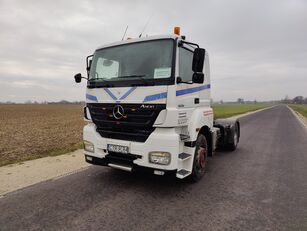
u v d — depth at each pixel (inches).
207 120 224.4
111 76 193.5
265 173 237.8
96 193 182.5
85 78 218.5
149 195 179.5
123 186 198.1
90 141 200.7
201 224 137.5
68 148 361.7
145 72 176.1
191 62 193.6
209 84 236.4
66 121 971.3
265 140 447.2
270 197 177.5
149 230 130.3
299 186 201.0
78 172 236.8
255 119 1044.5
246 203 166.4
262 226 135.8
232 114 1391.5
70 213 149.7
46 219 142.2
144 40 182.7
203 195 180.2
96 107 197.0
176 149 165.8
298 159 296.8
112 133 188.5
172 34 173.8
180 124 174.9
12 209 155.0
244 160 291.6
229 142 333.7
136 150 173.5
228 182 209.9
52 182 207.0
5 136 502.3
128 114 177.2
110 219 142.3
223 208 158.4
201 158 213.5
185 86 182.5
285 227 134.8
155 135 167.2
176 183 205.6
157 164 166.7
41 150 346.3
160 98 165.5
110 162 190.7
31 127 714.2
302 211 154.6
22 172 235.6
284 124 797.9
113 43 200.2
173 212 151.9
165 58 170.2
